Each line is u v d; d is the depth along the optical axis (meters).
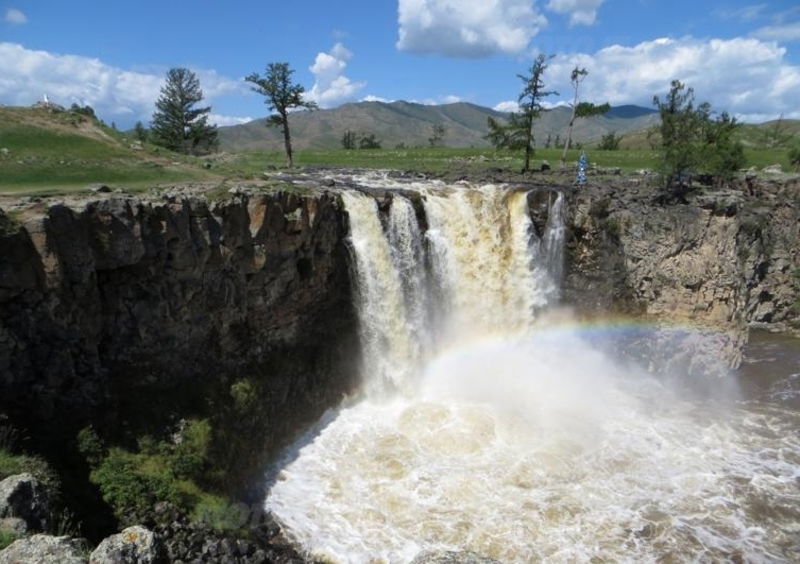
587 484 26.78
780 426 34.09
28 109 43.19
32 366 18.81
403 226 35.06
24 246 18.17
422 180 50.00
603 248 42.75
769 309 52.56
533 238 40.72
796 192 51.41
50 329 19.12
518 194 40.03
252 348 28.34
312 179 44.41
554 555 22.25
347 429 30.61
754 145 120.31
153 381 23.14
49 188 27.41
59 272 19.02
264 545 21.42
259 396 27.62
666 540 23.42
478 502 25.06
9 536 13.11
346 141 166.62
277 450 28.16
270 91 68.25
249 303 27.69
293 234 29.36
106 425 20.70
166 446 21.92
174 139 93.38
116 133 45.06
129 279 22.19
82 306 20.23
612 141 135.88
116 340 21.94
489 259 39.47
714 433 32.97
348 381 34.00
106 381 21.27
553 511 24.73
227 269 26.08
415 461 27.86
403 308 35.50
